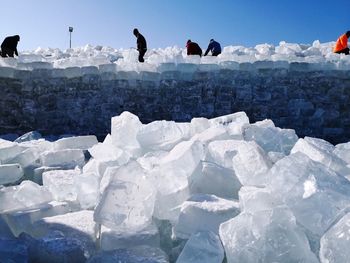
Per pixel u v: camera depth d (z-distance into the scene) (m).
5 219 3.18
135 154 4.45
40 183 4.83
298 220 2.63
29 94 10.38
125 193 2.90
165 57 11.21
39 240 2.71
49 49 16.88
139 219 2.85
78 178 3.71
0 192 3.48
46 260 2.62
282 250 2.43
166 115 10.45
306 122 10.32
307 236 2.63
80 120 10.38
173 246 2.88
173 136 4.41
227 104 10.41
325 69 10.40
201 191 3.31
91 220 3.14
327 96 10.37
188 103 10.45
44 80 10.42
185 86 10.48
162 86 10.48
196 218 2.76
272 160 3.60
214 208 2.78
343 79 10.38
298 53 13.98
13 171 4.73
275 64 10.50
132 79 10.47
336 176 2.77
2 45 11.80
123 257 2.50
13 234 3.12
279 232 2.46
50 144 6.06
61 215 3.29
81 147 5.98
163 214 3.00
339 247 2.31
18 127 10.28
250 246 2.44
